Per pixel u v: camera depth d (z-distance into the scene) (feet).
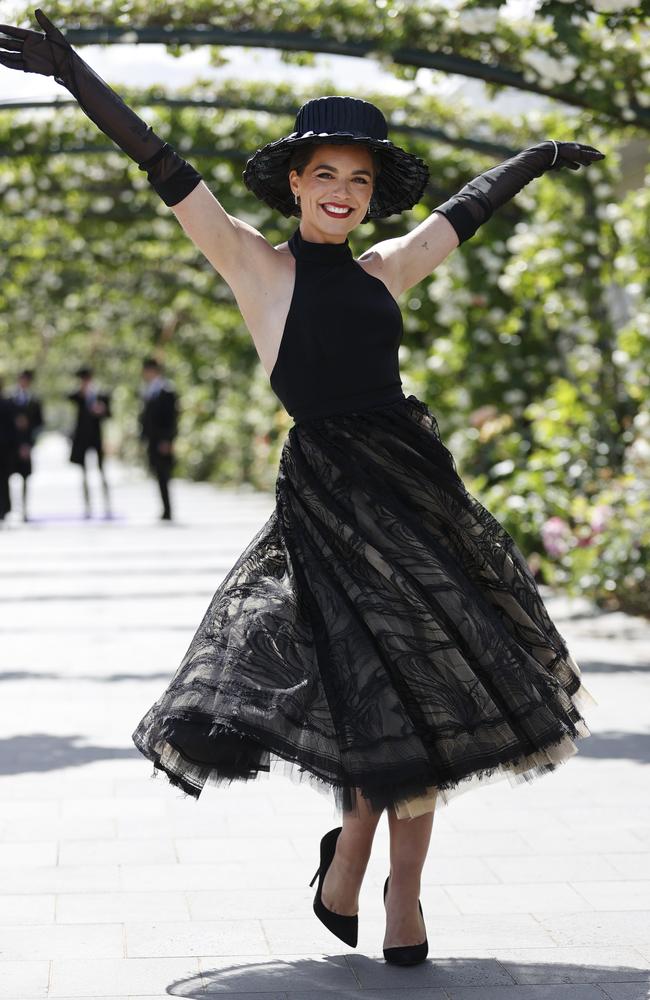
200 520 77.20
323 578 12.76
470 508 13.34
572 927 14.56
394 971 13.25
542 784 20.77
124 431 159.84
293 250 13.50
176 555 56.85
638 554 37.09
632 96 34.94
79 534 67.87
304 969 13.28
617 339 43.70
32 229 63.98
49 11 30.83
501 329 49.37
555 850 17.43
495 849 17.49
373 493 12.99
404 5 32.71
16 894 15.48
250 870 16.47
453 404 51.42
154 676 29.50
